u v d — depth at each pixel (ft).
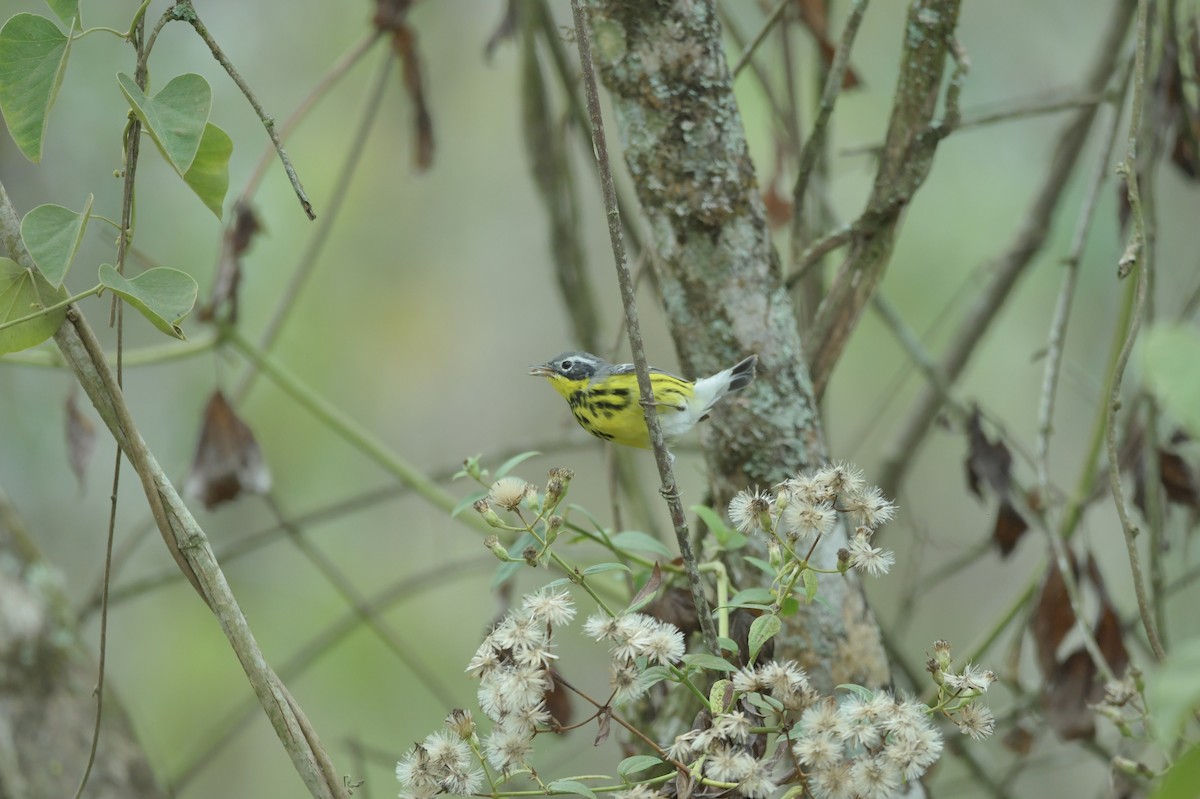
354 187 59.06
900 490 42.55
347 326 59.00
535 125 35.04
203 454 31.22
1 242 17.72
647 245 22.25
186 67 52.85
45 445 50.93
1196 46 29.86
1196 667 10.19
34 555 30.32
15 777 27.27
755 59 35.09
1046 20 57.67
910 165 23.00
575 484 61.26
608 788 16.51
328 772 17.11
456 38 61.57
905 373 39.52
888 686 21.36
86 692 29.35
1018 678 31.76
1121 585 55.36
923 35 22.49
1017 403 59.31
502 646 16.24
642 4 20.57
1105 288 55.26
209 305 32.17
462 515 32.99
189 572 17.06
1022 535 29.76
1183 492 30.48
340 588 36.01
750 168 21.45
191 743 49.96
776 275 21.75
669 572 22.74
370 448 33.58
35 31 16.43
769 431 21.38
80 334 16.99
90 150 50.78
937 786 35.04
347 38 57.36
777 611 16.84
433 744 16.58
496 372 64.08
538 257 63.98
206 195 17.16
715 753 15.69
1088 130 37.32
